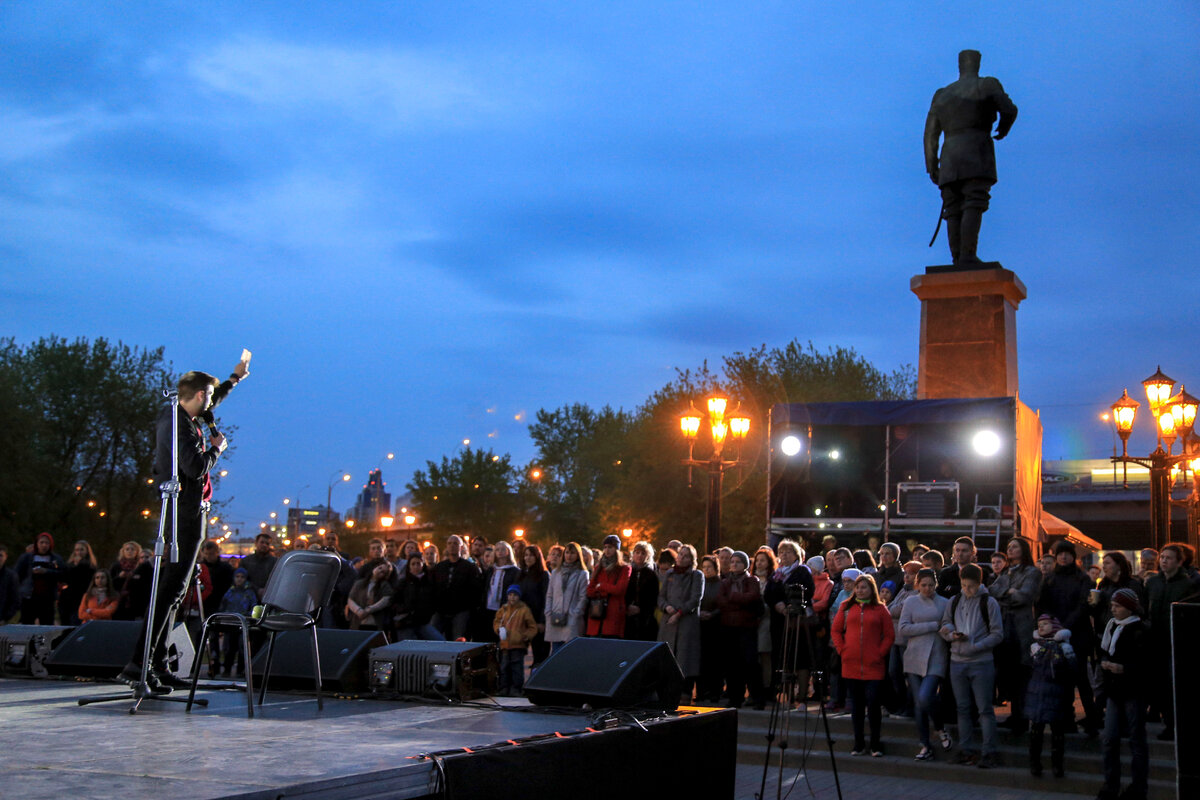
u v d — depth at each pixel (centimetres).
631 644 619
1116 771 858
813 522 1557
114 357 4009
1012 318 1769
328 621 1330
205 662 1458
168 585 584
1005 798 908
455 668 620
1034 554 1555
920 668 1020
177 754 408
